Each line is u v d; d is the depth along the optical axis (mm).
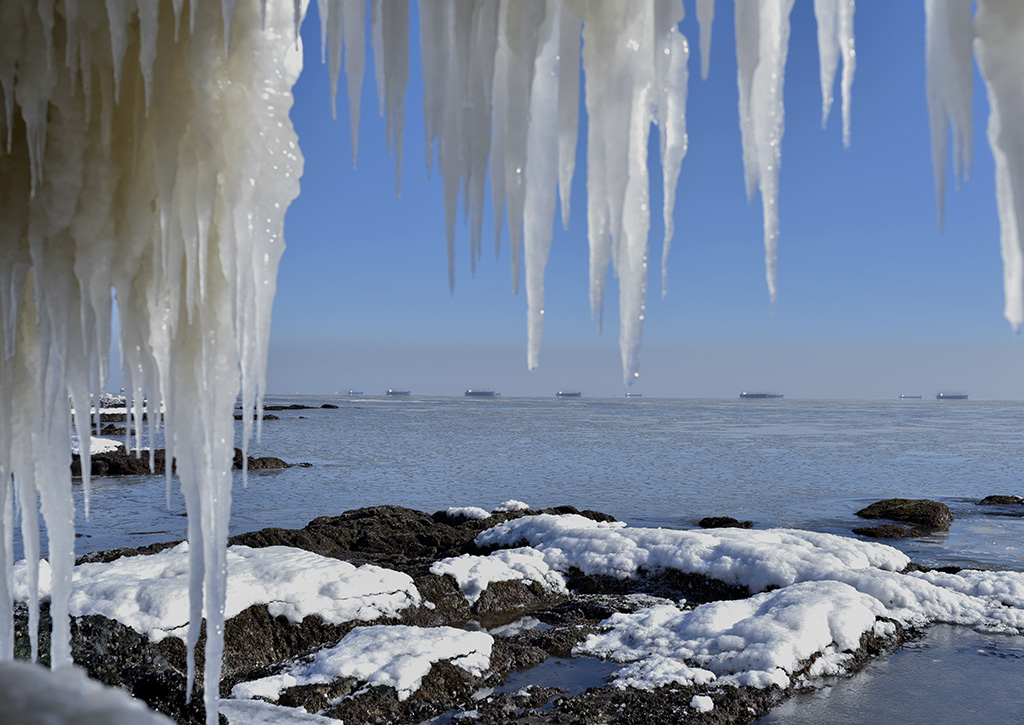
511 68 2639
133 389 3336
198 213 2799
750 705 6719
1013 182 1801
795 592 8945
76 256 2998
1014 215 1820
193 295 2848
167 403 3074
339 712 6320
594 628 8930
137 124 2914
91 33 2814
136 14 2840
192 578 3055
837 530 17422
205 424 2953
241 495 23484
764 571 10273
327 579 8773
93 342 3355
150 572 8406
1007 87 1807
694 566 10805
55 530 3664
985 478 30281
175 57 2812
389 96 2803
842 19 2172
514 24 2617
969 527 18000
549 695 6980
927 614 9242
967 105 1848
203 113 2783
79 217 2963
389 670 6867
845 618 8258
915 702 6945
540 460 36875
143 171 2955
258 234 2939
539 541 12750
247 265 2910
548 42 2699
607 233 2717
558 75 2680
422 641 7445
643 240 2719
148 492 22328
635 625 8734
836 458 39062
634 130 2664
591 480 28734
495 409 127000
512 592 10430
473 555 12438
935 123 1936
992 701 6992
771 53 2402
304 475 29344
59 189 2924
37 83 2803
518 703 6758
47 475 3605
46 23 2734
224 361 2984
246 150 2867
